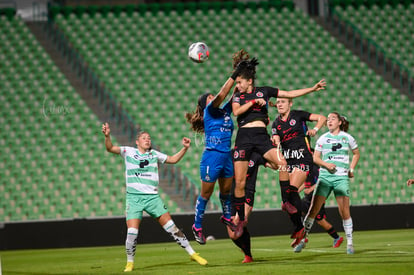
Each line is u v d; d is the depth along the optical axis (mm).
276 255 31250
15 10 89125
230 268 24125
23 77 80375
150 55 84688
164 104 78688
